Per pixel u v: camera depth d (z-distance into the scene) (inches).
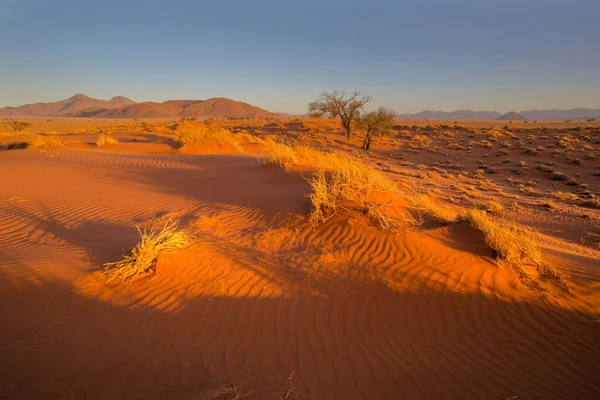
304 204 354.9
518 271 254.1
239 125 3016.7
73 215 340.2
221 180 499.2
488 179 1056.2
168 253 251.8
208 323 189.0
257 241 288.0
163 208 371.2
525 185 977.5
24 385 140.0
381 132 1699.1
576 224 582.6
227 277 232.4
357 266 246.7
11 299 190.1
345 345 181.8
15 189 429.4
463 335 195.5
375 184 353.1
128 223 323.0
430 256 258.7
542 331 201.5
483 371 172.7
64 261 236.8
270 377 156.4
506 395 159.9
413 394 155.4
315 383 155.8
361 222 306.0
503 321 206.5
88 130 1860.2
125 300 202.1
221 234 302.2
